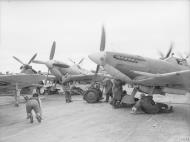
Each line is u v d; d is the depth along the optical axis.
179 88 9.46
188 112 9.84
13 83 9.94
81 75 16.77
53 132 6.74
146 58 10.15
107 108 11.17
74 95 18.20
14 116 9.37
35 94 8.21
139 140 5.81
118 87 11.22
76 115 9.40
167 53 14.24
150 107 9.41
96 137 6.14
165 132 6.57
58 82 19.69
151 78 9.12
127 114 9.51
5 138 6.20
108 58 10.34
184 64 10.34
